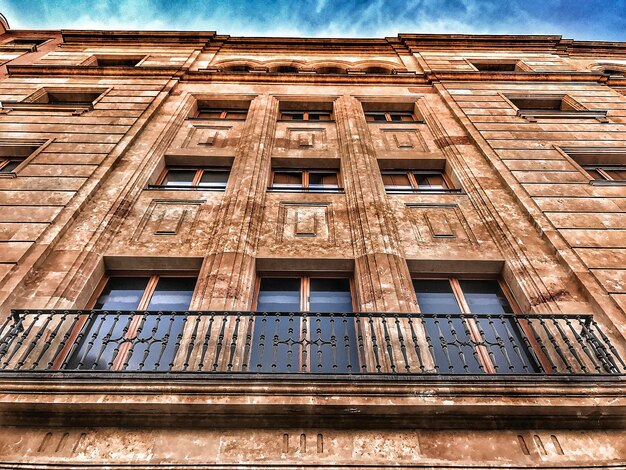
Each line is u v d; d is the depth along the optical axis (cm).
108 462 404
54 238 690
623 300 591
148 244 744
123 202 820
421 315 532
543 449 427
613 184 854
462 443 431
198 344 554
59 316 579
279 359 582
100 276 703
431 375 459
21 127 1054
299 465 407
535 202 806
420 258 729
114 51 1741
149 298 684
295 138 1162
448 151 1062
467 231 800
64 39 1834
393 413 436
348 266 733
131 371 457
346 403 433
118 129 1055
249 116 1232
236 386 446
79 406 430
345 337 523
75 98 1345
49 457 407
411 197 900
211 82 1455
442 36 1867
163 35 1828
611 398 446
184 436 430
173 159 1036
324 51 1842
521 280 674
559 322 583
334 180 1030
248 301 649
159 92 1310
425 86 1475
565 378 462
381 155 1071
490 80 1485
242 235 749
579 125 1141
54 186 813
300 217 838
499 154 986
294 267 733
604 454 424
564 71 1537
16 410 431
